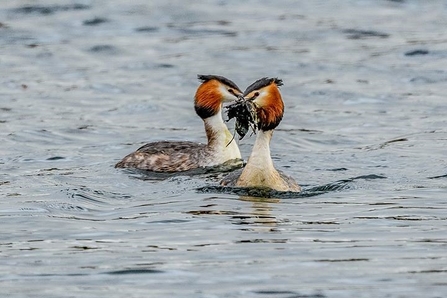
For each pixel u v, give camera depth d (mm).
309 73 25391
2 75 25375
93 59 27234
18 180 16062
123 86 24391
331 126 20625
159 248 12141
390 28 29906
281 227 13000
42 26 30500
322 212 13789
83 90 24031
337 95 23281
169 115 21859
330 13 32125
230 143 17422
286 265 11453
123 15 31906
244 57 27062
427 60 26328
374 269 11281
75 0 33562
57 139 19656
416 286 10727
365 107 22312
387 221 13258
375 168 16812
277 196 14758
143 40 29172
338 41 28562
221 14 32281
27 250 12141
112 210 14062
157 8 32938
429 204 14195
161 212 13867
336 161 17453
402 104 22453
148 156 17125
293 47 28031
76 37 29469
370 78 24766
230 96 17344
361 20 31047
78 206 14266
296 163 17312
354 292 10578
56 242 12453
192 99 23219
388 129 20250
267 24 30766
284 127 20562
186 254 11883
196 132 20516
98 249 12141
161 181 16016
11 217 13648
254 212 13820
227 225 13125
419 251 11906
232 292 10625
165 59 27000
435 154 17844
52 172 16734
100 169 17031
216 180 16016
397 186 15414
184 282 10938
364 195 14820
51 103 22828
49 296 10586
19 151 18578
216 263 11539
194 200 14531
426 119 21047
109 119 21500
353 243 12258
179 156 17156
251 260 11625
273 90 14781
